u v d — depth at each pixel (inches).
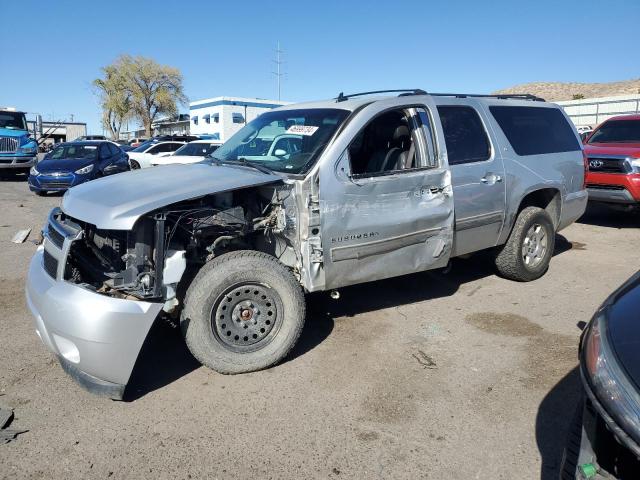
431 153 176.1
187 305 139.4
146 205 129.4
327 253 153.6
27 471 107.9
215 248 152.6
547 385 141.9
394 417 127.3
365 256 161.2
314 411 129.8
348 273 159.8
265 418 127.0
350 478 106.3
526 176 210.8
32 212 437.1
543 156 220.8
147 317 127.3
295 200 151.0
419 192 170.2
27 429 122.2
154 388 141.1
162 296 132.4
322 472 108.0
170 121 2623.0
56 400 134.7
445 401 134.2
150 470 108.6
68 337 124.3
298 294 149.0
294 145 167.6
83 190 150.1
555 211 233.0
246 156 179.9
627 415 72.2
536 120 227.0
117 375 126.4
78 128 1972.2
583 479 77.4
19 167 711.7
